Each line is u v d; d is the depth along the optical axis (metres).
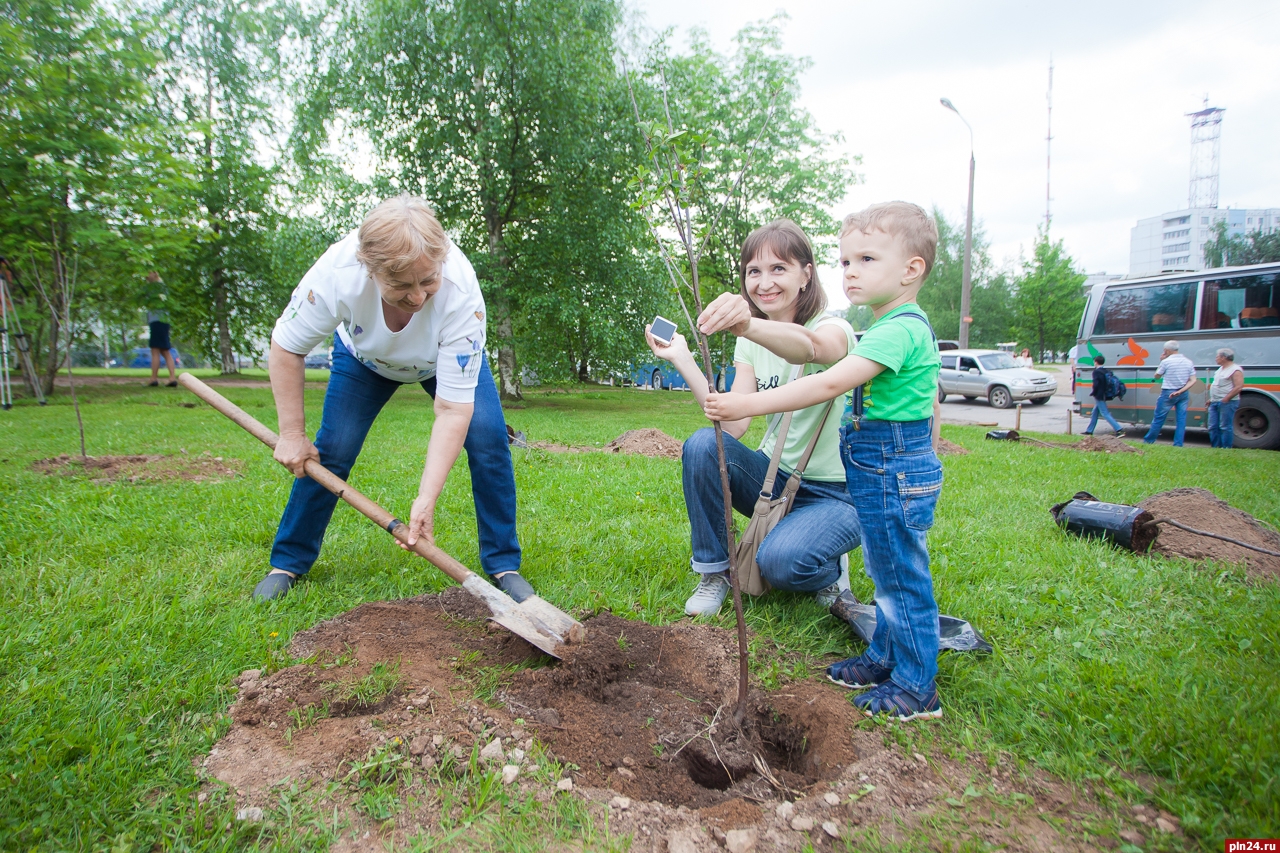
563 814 1.66
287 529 2.94
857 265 2.08
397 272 2.07
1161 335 12.18
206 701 2.05
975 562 3.55
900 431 2.03
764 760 1.99
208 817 1.62
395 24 13.48
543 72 13.63
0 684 2.09
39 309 11.75
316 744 1.86
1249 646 2.54
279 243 14.72
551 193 15.27
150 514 3.97
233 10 17.53
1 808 1.59
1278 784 1.68
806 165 19.78
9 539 3.39
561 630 2.38
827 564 2.65
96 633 2.39
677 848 1.56
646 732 2.00
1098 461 8.01
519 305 16.14
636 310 16.17
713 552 2.90
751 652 2.51
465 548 3.54
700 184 2.01
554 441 8.95
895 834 1.62
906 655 2.12
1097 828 1.63
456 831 1.58
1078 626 2.77
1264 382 11.08
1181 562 3.67
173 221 11.72
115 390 15.12
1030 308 43.25
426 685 2.12
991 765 1.88
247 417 2.73
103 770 1.71
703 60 16.77
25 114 9.67
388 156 14.91
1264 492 6.00
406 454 6.55
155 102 12.88
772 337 2.09
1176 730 1.94
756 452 2.98
